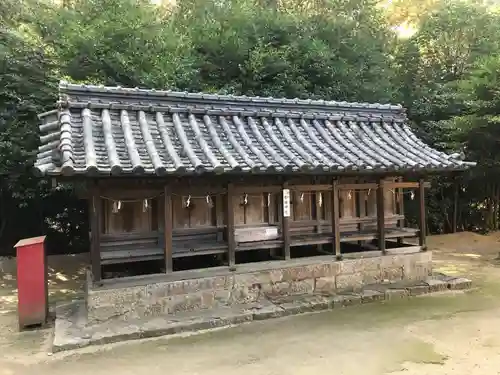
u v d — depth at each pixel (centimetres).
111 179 599
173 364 475
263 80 1275
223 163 595
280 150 680
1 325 647
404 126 884
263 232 715
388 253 788
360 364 467
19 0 1223
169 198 625
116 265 739
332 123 821
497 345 514
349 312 650
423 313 641
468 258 1123
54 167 509
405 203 1512
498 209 1595
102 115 635
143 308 606
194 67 1225
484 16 1598
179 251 639
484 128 1138
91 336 541
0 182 1119
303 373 446
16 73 1074
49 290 883
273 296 691
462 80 1359
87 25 1133
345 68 1314
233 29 1303
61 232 1327
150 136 618
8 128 1051
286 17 1421
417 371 446
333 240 746
